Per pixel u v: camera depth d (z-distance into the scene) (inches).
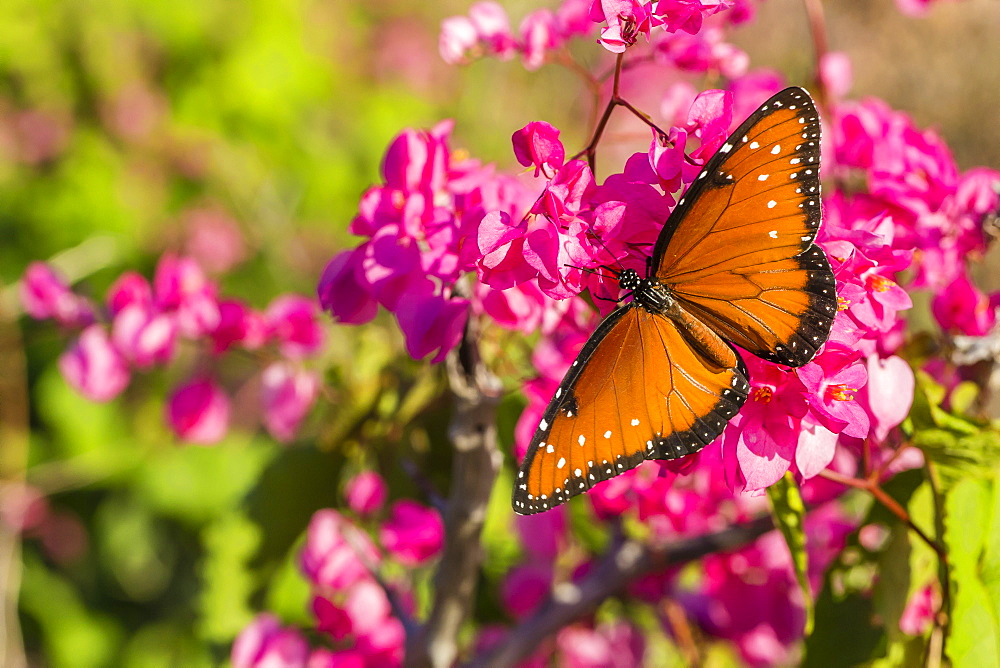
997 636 18.7
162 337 22.5
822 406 17.6
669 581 22.9
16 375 30.6
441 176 18.9
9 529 31.0
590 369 18.3
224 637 23.6
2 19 40.7
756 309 17.8
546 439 18.2
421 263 18.3
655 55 20.4
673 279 18.1
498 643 21.5
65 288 23.4
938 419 18.6
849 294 17.8
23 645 36.4
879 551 19.7
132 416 37.0
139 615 36.4
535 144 17.7
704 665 23.6
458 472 19.2
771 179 17.7
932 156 19.9
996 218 19.4
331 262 19.2
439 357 18.3
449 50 20.4
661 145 17.9
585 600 21.4
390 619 21.9
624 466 18.2
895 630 19.4
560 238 17.6
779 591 23.1
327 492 22.8
